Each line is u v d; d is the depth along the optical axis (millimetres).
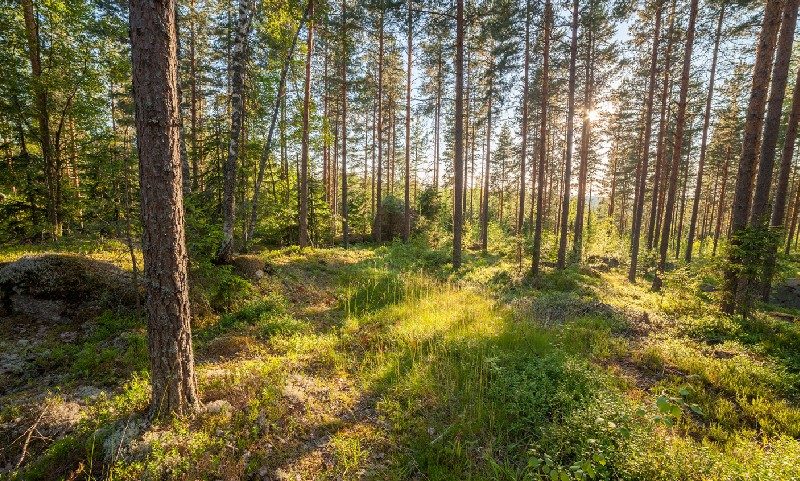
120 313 6980
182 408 4145
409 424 4461
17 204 11352
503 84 19234
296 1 12633
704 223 39250
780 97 9328
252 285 9461
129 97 14062
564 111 21234
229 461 3650
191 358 4250
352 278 12414
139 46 3500
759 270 8242
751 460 3658
